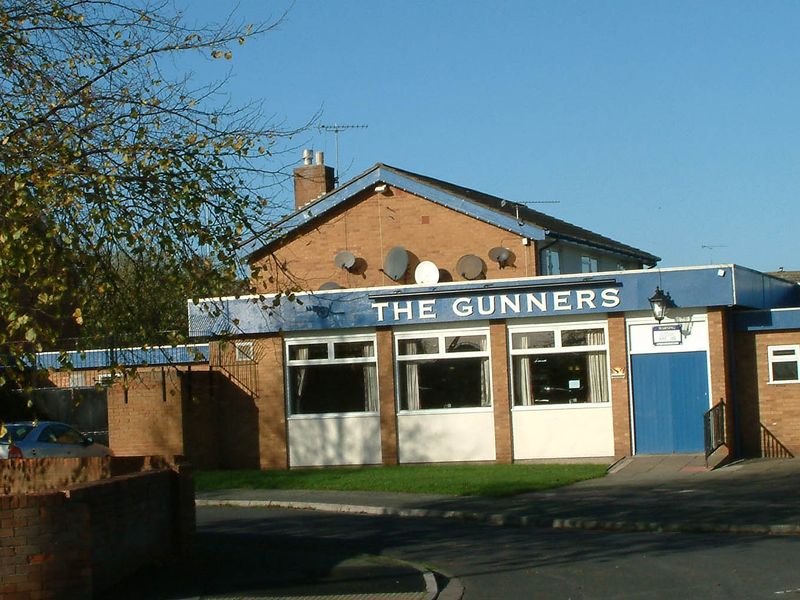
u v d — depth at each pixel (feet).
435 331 88.69
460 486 71.82
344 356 89.92
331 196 105.50
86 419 99.04
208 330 60.75
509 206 121.70
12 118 36.40
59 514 33.88
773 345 87.35
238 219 37.37
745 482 69.97
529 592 38.14
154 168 36.27
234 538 53.01
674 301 83.92
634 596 36.37
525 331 87.40
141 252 36.52
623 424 84.99
